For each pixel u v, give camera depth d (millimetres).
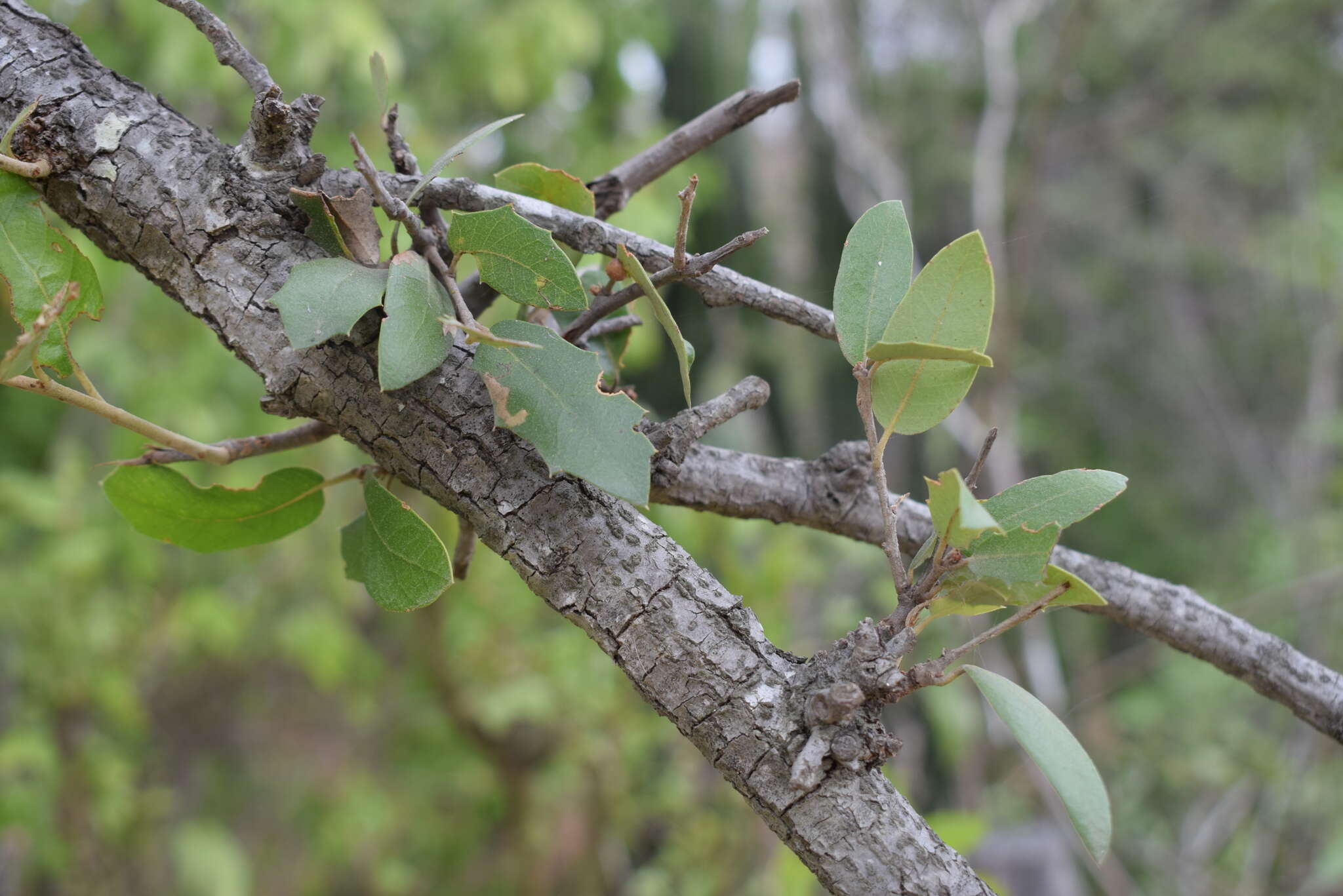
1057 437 4102
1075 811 573
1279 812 2090
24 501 1710
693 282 637
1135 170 4238
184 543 648
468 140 603
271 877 2447
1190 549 3900
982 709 1874
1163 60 3830
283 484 644
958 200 3648
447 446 606
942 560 595
